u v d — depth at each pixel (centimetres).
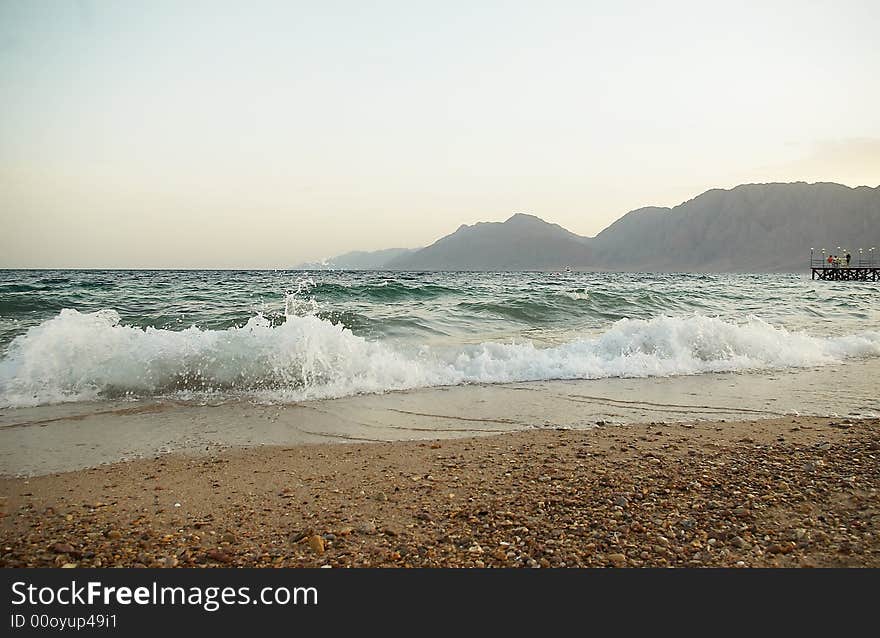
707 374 899
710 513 388
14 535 361
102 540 356
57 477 463
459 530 368
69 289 2330
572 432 597
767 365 966
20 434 576
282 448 542
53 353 762
